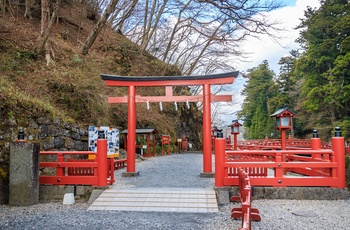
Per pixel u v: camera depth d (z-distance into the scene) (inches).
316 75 1106.1
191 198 239.9
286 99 1382.9
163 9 828.0
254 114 1781.5
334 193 250.4
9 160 263.9
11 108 289.4
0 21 493.7
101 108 507.8
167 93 367.2
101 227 182.1
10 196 239.8
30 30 557.3
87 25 835.4
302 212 212.1
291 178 254.5
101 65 657.0
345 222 189.2
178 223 189.8
